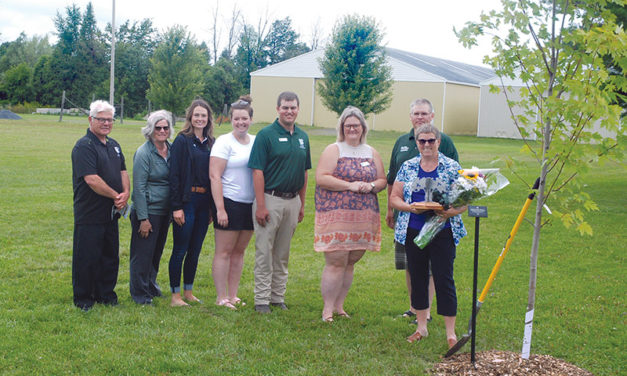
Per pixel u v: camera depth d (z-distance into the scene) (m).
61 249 7.66
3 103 66.88
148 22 70.38
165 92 38.56
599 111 3.68
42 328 4.80
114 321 5.05
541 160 4.23
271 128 5.47
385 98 35.41
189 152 5.51
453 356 4.55
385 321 5.36
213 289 6.36
